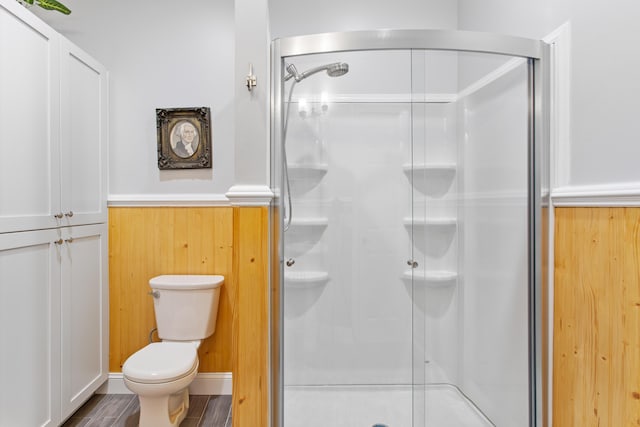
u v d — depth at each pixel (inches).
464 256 66.2
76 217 82.0
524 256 66.9
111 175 96.5
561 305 62.2
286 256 66.0
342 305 66.2
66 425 80.5
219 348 96.2
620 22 50.0
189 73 96.6
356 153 65.7
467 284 66.4
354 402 65.8
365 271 66.1
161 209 96.7
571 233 59.9
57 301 75.2
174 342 86.4
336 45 63.6
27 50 67.4
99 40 96.0
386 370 66.0
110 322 96.2
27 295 67.2
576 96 58.6
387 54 64.2
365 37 63.5
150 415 71.9
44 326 71.5
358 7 97.4
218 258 96.8
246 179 64.9
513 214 66.6
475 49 63.6
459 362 66.2
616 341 51.1
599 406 54.1
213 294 90.7
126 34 96.3
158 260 96.7
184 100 96.5
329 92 65.1
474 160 65.8
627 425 49.3
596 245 54.6
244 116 64.8
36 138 69.7
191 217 96.9
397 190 65.7
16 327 64.5
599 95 53.8
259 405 65.0
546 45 64.2
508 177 66.4
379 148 65.6
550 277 64.8
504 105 65.7
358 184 65.8
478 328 66.4
